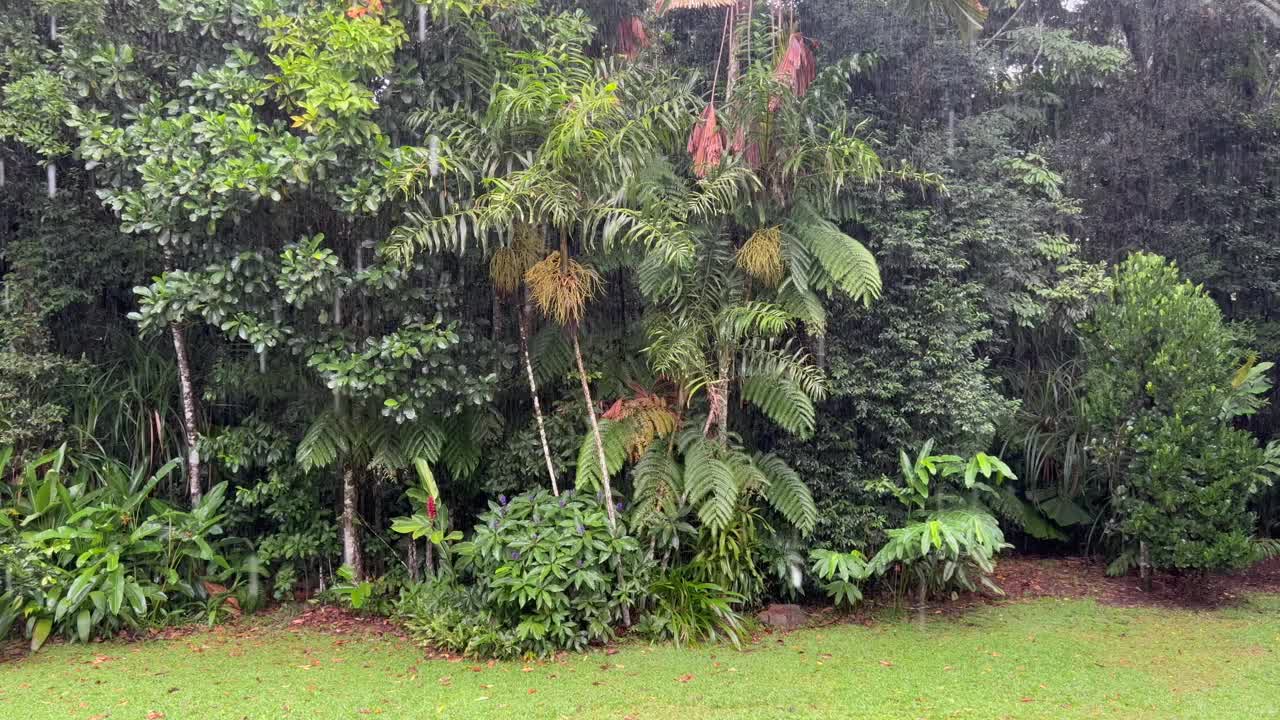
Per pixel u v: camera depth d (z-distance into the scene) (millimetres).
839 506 6844
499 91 5992
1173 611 6922
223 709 4582
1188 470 7066
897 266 6922
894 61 7793
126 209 5641
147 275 6969
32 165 6660
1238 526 7016
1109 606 7066
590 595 5723
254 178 5316
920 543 6238
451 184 5953
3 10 6012
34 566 5672
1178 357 6957
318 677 5125
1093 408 7461
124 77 5891
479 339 6469
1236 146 9164
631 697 4781
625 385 6660
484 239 5633
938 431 6980
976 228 7242
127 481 6688
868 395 6855
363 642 5906
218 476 7113
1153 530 7109
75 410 6809
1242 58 9555
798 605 6691
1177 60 9453
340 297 5930
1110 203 8703
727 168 6059
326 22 5582
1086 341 7820
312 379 6594
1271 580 8078
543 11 6621
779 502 6375
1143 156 8555
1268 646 5934
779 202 6305
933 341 6730
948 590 7172
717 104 6672
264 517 7070
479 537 5805
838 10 7645
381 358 5863
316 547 6809
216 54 6148
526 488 6723
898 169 7148
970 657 5598
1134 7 9750
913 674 5230
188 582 6508
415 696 4789
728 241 6406
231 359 6703
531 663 5379
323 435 6203
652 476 6117
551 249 6262
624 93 6227
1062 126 9359
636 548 5867
